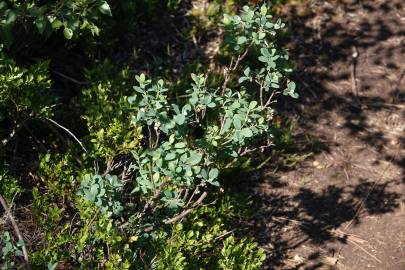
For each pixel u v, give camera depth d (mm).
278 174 5277
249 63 5723
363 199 5281
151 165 3736
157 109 3680
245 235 4777
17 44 4746
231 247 3736
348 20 6660
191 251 3896
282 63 3959
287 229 4926
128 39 5742
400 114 6035
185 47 5863
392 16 6832
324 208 5152
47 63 4254
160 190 3699
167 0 6164
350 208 5199
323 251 4844
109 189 3512
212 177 3594
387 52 6504
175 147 3514
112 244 3547
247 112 3623
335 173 5426
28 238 3895
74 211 4191
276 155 5352
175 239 3752
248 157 5141
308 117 5773
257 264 3746
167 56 5742
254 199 5047
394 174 5539
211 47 5910
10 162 4492
